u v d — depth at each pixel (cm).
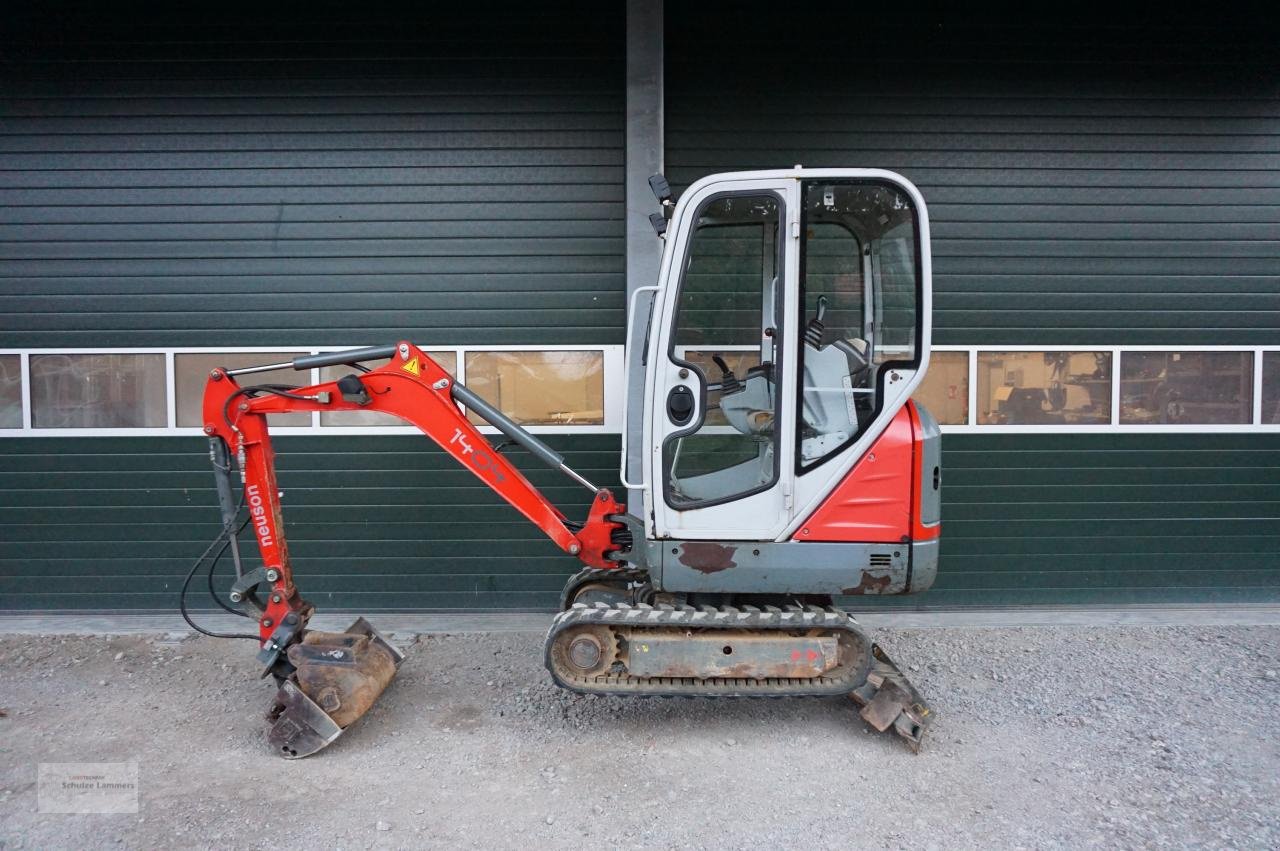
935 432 344
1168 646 455
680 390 333
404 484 499
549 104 489
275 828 284
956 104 496
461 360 498
